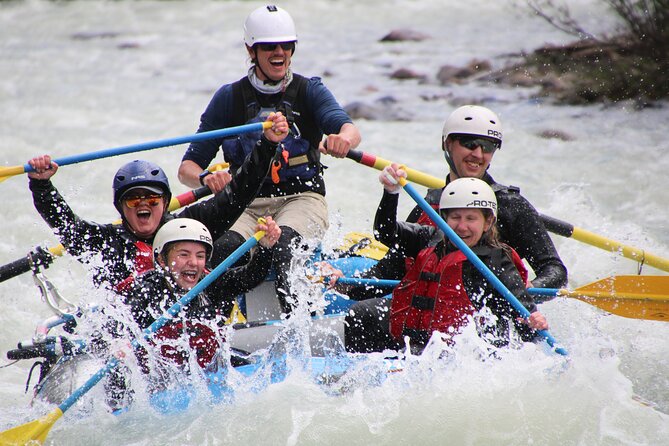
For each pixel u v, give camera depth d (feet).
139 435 54.24
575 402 55.77
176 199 72.18
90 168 130.82
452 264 59.52
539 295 62.85
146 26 280.92
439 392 55.98
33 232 103.65
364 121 165.37
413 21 268.21
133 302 58.03
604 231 103.40
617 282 67.46
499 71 196.75
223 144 72.43
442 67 201.67
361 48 234.79
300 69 213.25
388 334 62.39
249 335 62.75
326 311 71.36
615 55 184.85
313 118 72.49
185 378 57.41
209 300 60.13
